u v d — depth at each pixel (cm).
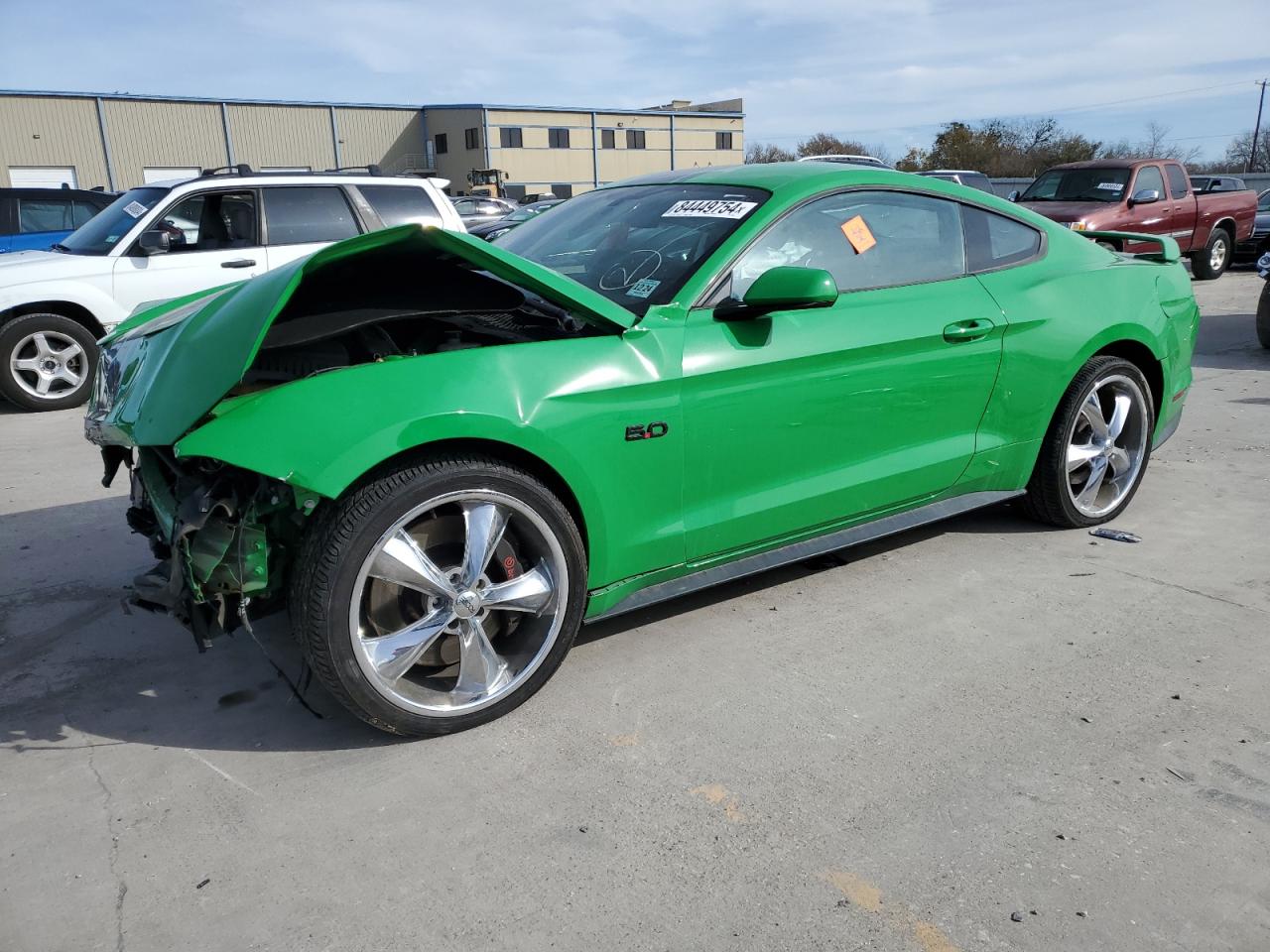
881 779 252
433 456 257
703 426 300
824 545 345
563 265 342
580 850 226
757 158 7238
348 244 251
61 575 399
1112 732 274
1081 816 237
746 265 315
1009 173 6125
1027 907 207
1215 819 236
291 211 809
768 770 257
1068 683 301
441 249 262
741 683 302
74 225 1159
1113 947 196
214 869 221
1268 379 766
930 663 314
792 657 318
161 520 268
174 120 4781
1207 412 660
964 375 362
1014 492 407
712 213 333
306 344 283
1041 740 270
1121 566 393
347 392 247
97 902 211
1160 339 429
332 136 5322
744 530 320
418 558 257
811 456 329
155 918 206
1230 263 1616
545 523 272
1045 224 414
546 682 294
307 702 290
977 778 253
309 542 247
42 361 754
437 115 5644
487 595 270
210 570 244
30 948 198
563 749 267
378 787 251
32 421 715
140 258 765
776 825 234
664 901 210
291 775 257
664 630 339
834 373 324
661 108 6694
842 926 202
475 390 258
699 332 298
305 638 248
